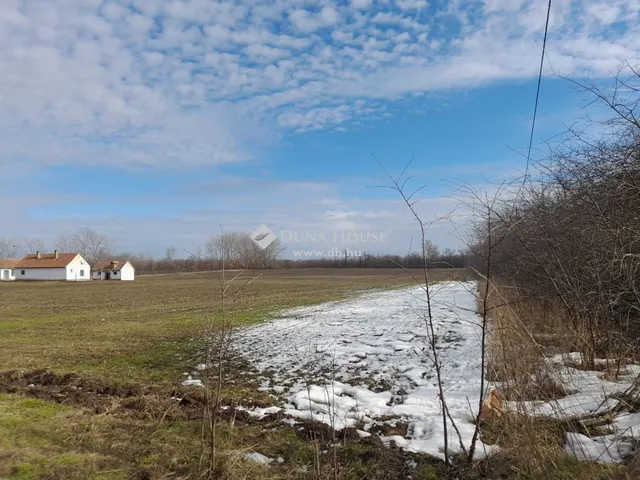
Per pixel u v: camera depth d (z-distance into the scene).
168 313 20.69
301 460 4.50
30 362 9.97
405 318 16.38
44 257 92.38
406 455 4.58
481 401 4.25
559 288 7.17
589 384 5.81
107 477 4.11
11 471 4.19
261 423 5.65
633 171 5.18
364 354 9.98
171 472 4.20
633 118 4.97
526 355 5.00
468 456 4.28
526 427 4.01
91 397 6.72
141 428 5.34
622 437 4.32
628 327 6.34
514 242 7.73
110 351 11.17
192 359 10.00
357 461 4.44
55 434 5.15
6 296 38.19
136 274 102.38
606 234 5.75
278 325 15.50
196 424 5.48
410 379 7.77
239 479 4.02
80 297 34.91
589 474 3.74
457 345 10.59
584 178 6.07
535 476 3.86
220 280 5.39
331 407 6.21
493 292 5.78
